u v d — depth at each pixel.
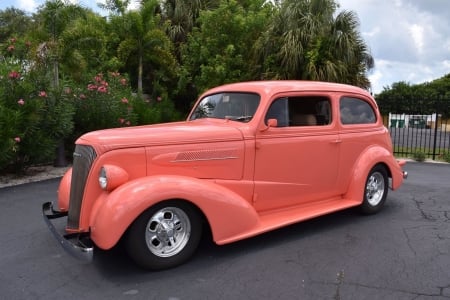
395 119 13.80
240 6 15.08
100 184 3.62
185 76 14.45
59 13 9.52
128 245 3.58
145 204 3.47
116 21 13.76
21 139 7.63
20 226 5.03
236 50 13.83
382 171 5.81
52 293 3.35
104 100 9.90
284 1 13.08
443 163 11.49
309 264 3.96
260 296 3.32
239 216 4.03
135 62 14.40
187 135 4.02
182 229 3.84
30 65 8.89
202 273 3.73
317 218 5.50
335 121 5.18
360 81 12.26
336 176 5.24
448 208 6.09
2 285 3.49
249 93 4.71
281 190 4.66
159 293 3.36
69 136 9.61
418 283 3.57
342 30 12.39
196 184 3.79
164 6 16.50
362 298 3.30
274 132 4.54
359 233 4.89
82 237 3.66
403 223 5.31
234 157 4.24
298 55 12.05
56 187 7.22
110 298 3.27
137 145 3.75
